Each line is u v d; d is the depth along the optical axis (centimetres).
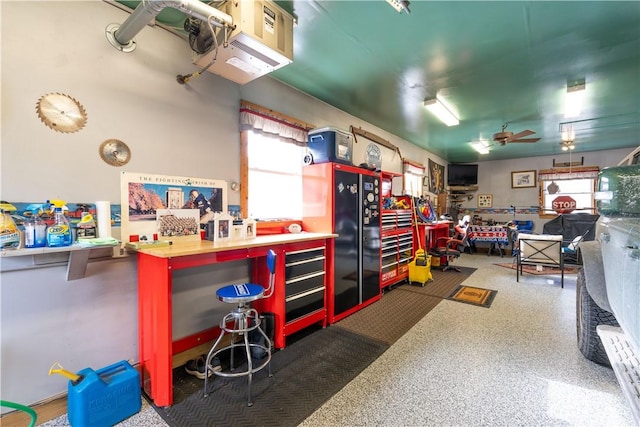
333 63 283
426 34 236
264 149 312
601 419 162
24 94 168
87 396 156
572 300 374
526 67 290
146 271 196
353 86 336
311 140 330
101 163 196
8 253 148
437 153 748
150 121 220
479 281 472
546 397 182
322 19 217
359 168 346
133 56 211
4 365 163
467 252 791
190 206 244
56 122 179
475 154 760
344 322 305
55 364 167
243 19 183
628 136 560
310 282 279
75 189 186
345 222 323
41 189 174
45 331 176
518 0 194
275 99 317
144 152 217
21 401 168
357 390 191
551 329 284
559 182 751
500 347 248
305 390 192
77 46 186
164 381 178
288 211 340
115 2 203
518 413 168
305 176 330
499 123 478
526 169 793
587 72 300
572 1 196
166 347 178
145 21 176
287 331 254
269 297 258
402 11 204
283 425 161
